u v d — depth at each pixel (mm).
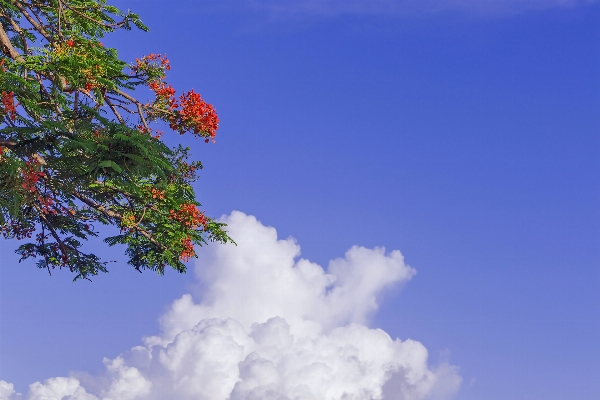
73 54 13797
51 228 18281
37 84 13570
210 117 15484
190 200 17609
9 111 12188
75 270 19375
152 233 17891
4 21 16031
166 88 15430
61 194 15031
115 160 11930
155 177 16391
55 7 15570
